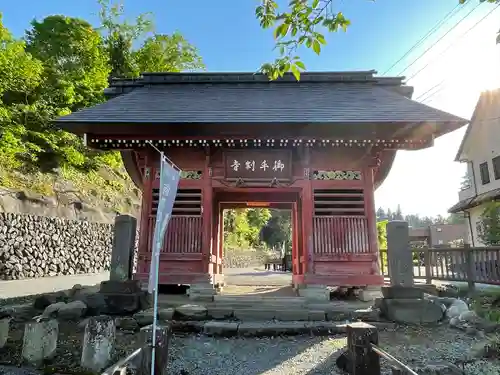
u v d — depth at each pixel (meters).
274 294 9.23
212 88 11.80
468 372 4.49
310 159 9.87
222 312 7.09
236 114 9.40
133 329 6.65
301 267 11.12
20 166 15.63
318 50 3.74
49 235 15.45
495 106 19.30
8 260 13.45
